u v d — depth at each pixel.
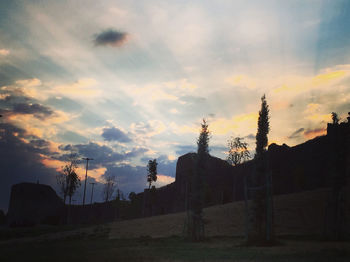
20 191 108.50
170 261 19.92
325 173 54.31
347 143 35.44
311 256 20.16
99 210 109.06
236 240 34.75
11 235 56.62
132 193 104.12
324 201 44.72
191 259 20.62
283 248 26.05
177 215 56.84
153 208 95.19
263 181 33.00
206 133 40.72
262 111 34.28
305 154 60.75
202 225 38.06
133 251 26.78
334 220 33.44
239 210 50.09
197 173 39.75
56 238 48.53
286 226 39.28
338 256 19.92
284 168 64.38
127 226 52.78
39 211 106.81
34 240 48.16
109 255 24.03
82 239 45.22
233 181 72.88
